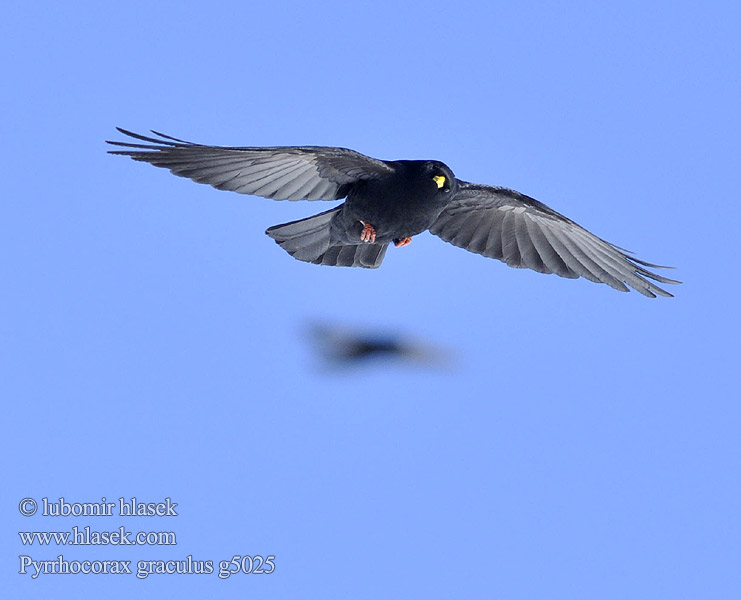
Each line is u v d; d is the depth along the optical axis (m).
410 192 13.95
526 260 16.02
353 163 13.69
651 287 15.16
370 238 14.62
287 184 13.80
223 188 13.35
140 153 12.56
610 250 15.11
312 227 14.74
